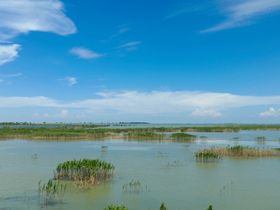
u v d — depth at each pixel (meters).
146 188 21.52
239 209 17.36
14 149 45.84
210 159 35.22
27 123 198.62
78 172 24.06
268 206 17.88
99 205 17.64
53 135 67.50
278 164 31.98
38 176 25.28
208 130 103.44
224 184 23.03
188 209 17.30
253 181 24.08
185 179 24.64
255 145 53.00
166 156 38.16
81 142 58.56
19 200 18.42
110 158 36.38
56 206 17.36
